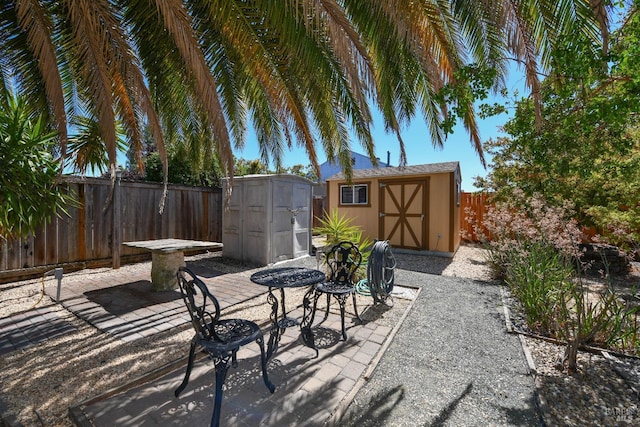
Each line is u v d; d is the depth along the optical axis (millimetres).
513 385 2143
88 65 2377
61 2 2568
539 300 3146
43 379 2119
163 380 2121
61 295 3941
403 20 2111
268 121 4621
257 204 6250
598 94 2789
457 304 3889
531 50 2510
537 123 2814
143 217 6109
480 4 2545
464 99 2598
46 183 3523
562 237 3801
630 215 4891
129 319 3168
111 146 2480
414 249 8172
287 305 3799
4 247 4395
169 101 4316
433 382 2172
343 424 1735
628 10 2498
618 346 2701
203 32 3334
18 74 3467
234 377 2166
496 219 5133
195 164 5594
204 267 5941
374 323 3217
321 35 2557
